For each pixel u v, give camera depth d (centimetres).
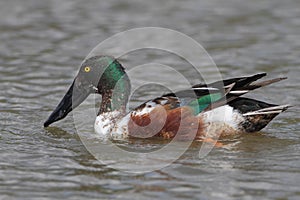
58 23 2261
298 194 1039
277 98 1605
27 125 1441
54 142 1329
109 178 1125
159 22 2256
